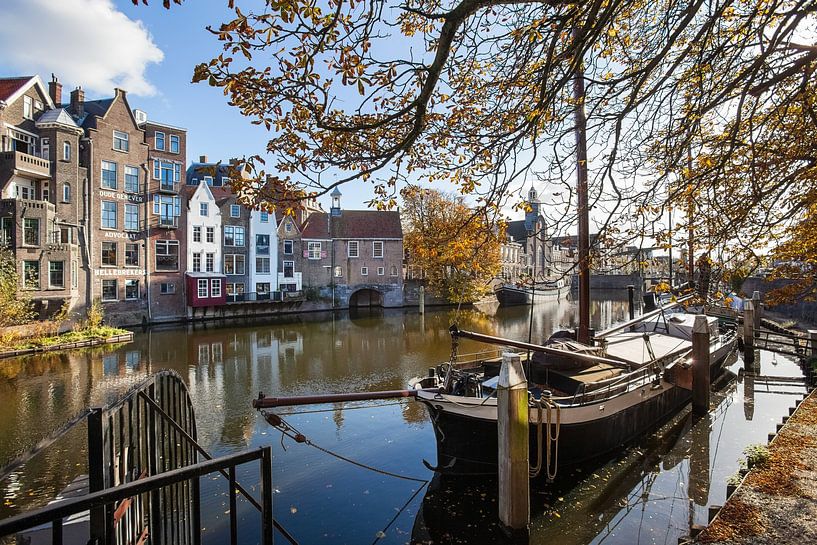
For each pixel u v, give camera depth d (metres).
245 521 6.83
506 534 6.40
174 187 33.56
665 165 5.43
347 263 44.78
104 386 14.68
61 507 1.72
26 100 26.53
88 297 27.62
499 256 44.09
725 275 6.12
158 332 27.62
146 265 31.58
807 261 9.73
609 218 4.74
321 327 30.30
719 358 15.36
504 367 6.52
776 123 5.16
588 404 8.25
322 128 3.88
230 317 35.84
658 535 6.52
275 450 9.63
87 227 27.75
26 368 17.39
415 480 8.26
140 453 4.31
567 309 45.12
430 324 32.03
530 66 5.15
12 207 22.28
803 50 4.15
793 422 8.38
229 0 3.08
